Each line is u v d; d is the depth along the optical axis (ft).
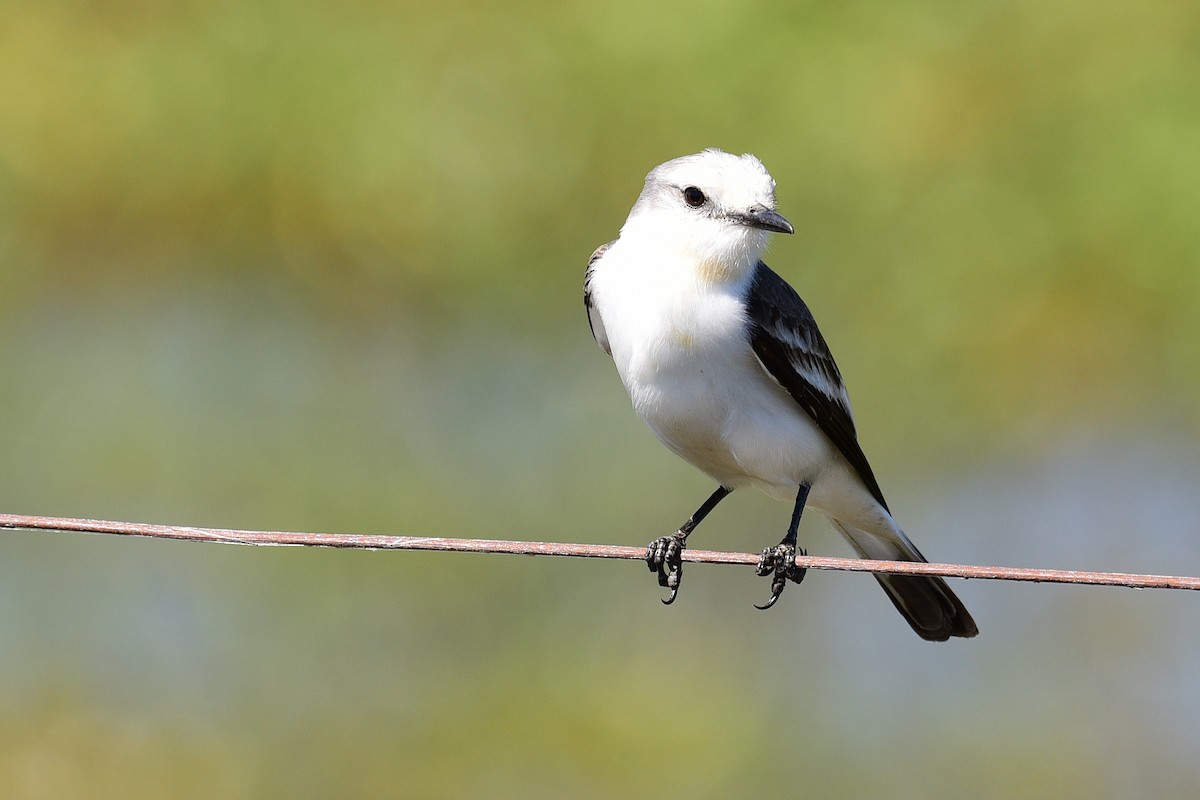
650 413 28.48
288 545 22.08
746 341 27.53
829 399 28.96
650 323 27.66
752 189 27.68
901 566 22.38
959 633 31.37
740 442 28.40
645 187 29.04
